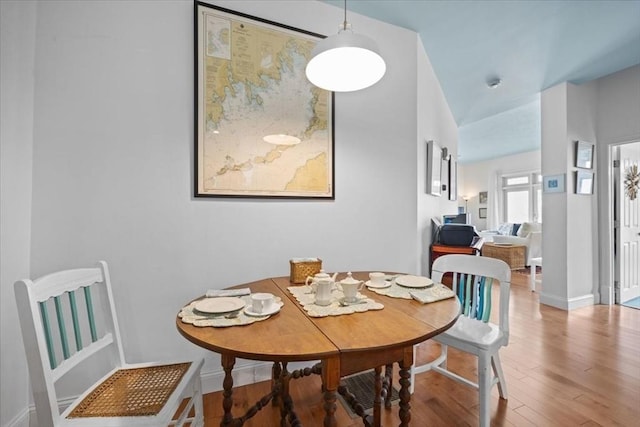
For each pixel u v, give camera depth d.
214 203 1.84
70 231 1.56
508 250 5.68
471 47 2.69
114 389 1.11
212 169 1.83
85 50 1.59
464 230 2.86
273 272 2.00
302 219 2.08
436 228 3.04
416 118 2.51
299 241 2.07
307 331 0.96
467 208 9.17
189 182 1.78
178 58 1.76
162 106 1.72
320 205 2.14
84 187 1.58
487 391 1.39
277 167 2.00
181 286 1.77
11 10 1.37
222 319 1.05
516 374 1.95
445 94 3.69
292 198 2.04
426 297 1.29
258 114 1.94
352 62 1.48
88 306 1.22
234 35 1.88
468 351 1.45
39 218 1.51
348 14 2.24
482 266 1.68
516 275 5.15
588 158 3.44
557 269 3.36
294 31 2.04
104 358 1.63
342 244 2.21
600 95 3.52
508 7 2.17
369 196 2.31
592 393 1.75
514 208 8.08
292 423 1.32
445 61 2.94
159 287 1.72
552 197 3.42
